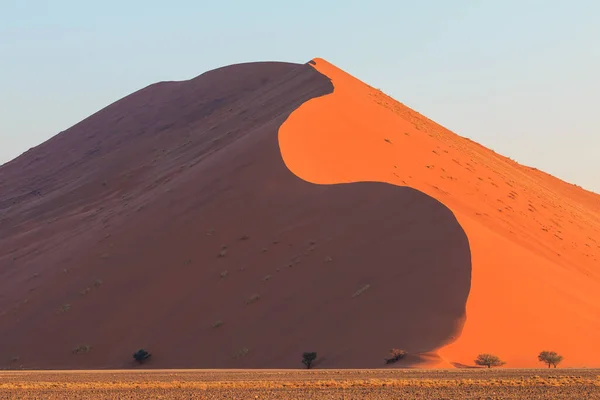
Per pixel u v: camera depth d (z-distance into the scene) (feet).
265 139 631.97
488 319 403.75
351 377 322.55
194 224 566.36
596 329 431.43
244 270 500.74
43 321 524.93
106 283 542.16
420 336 394.93
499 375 324.39
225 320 462.60
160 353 457.68
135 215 626.23
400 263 451.53
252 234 532.73
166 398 258.16
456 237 455.22
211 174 623.36
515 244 529.86
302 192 555.69
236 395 264.52
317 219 520.83
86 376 366.22
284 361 412.36
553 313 428.15
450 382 290.76
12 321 538.88
